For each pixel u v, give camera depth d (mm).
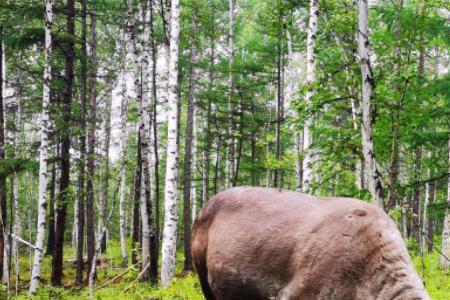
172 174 12602
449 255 13055
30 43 15172
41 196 13070
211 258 4285
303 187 10180
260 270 3924
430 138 9094
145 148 13266
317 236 3691
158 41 19391
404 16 6879
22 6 14562
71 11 15594
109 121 26594
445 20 8430
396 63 6746
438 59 20500
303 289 3650
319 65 10953
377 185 6074
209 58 26969
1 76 17719
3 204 17469
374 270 3461
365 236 3551
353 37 8586
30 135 27688
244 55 26000
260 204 4176
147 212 13195
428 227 24328
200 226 4570
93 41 19000
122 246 23141
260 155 24812
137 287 12039
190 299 10250
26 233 28672
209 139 25141
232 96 22781
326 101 6934
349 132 7219
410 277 3418
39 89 21984
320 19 13891
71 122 14430
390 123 7410
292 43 21844
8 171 14398
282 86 24344
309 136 12680
